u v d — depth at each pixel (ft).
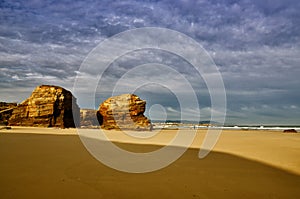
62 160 23.06
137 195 14.21
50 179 16.66
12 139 40.16
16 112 98.43
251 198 14.20
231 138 56.24
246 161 25.45
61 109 98.84
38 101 97.19
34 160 22.52
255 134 72.49
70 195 13.78
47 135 50.72
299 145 40.42
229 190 15.53
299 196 14.70
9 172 18.08
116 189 15.16
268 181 17.83
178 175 19.10
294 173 20.53
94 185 15.81
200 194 14.66
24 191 14.10
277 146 38.65
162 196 14.16
